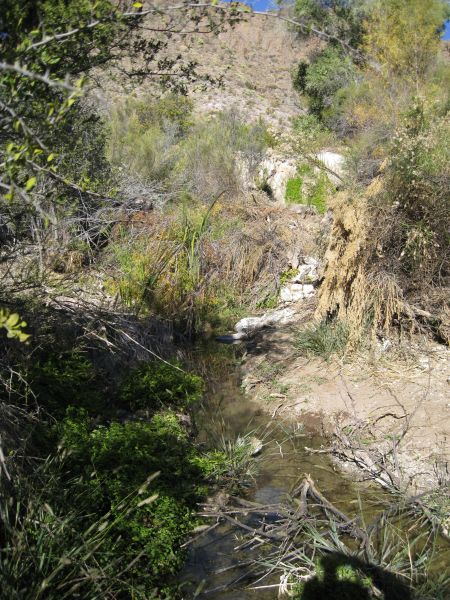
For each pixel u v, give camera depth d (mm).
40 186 3918
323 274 7750
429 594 3820
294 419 6402
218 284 10016
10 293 5031
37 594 3113
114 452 4598
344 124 16266
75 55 3723
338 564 3969
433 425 5695
